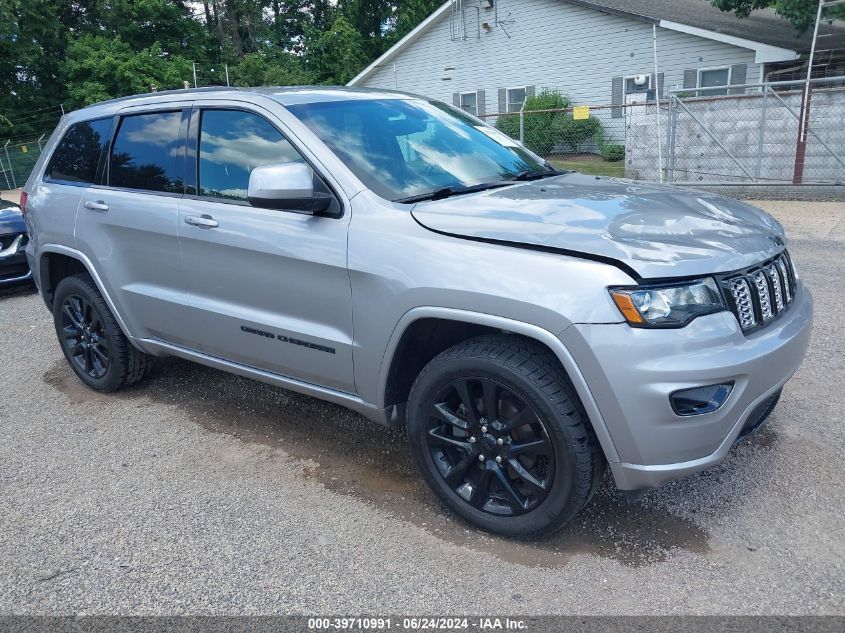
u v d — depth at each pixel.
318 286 3.23
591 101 21.81
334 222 3.18
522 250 2.72
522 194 3.25
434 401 2.99
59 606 2.68
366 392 3.22
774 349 2.71
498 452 2.87
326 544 2.98
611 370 2.50
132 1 33.88
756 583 2.61
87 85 30.94
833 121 11.80
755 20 22.69
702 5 25.19
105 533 3.14
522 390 2.70
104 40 31.75
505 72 23.25
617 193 3.28
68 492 3.51
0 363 5.57
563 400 2.65
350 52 36.09
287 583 2.75
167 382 4.92
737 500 3.15
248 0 37.81
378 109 3.84
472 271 2.75
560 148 21.19
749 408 2.68
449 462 3.09
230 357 3.83
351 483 3.48
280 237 3.33
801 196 11.78
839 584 2.58
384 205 3.12
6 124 31.81
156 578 2.81
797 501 3.11
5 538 3.13
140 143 4.16
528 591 2.63
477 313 2.73
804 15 16.09
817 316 5.55
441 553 2.89
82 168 4.52
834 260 7.34
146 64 31.70
